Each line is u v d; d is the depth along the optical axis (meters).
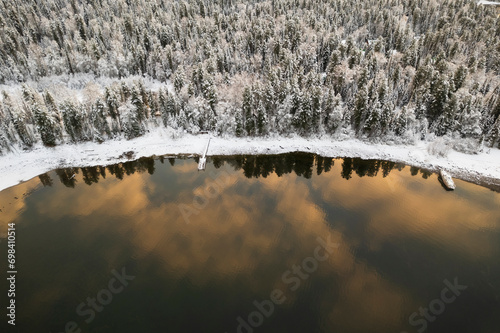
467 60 119.94
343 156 87.94
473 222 62.91
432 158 83.69
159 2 186.75
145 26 149.12
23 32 132.88
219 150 90.19
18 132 85.50
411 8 177.12
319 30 141.88
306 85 100.56
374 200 69.94
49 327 44.00
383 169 82.94
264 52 129.50
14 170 81.12
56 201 71.06
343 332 42.69
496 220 63.56
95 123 89.19
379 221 63.00
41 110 83.94
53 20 140.62
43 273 52.50
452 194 72.00
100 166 84.25
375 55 116.69
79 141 91.00
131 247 57.34
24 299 48.28
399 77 105.62
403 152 87.12
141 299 47.59
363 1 185.00
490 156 82.62
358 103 89.31
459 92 89.00
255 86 93.19
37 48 121.94
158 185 76.19
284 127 93.19
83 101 95.25
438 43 132.75
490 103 88.88
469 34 134.88
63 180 79.12
